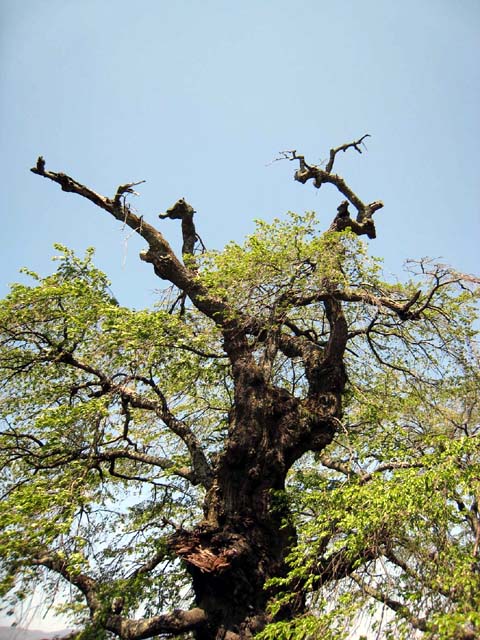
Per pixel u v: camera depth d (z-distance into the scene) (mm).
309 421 10250
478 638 5379
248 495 9414
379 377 12695
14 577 7672
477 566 6383
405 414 11750
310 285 10055
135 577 10234
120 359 10500
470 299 11609
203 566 8508
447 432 10414
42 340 11594
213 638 8531
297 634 6258
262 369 10484
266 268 10227
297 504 10234
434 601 6117
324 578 8172
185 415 12688
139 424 11977
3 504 8367
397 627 5891
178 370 11789
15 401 11484
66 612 9570
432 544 6828
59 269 12281
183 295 12117
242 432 9703
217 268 10781
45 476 9984
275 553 9117
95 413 9781
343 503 7945
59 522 8344
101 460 10773
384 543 7129
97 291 12234
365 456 9984
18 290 11211
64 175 11758
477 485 6973
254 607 8539
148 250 11867
